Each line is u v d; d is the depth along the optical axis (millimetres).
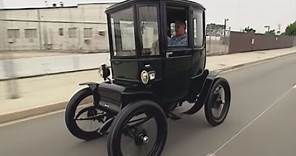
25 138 5402
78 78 11906
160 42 4559
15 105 7266
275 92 9789
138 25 4379
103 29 18328
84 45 19172
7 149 4918
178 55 4863
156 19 4480
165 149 4855
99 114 5164
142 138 4293
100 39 18203
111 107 4500
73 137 5453
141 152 4383
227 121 6316
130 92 4285
